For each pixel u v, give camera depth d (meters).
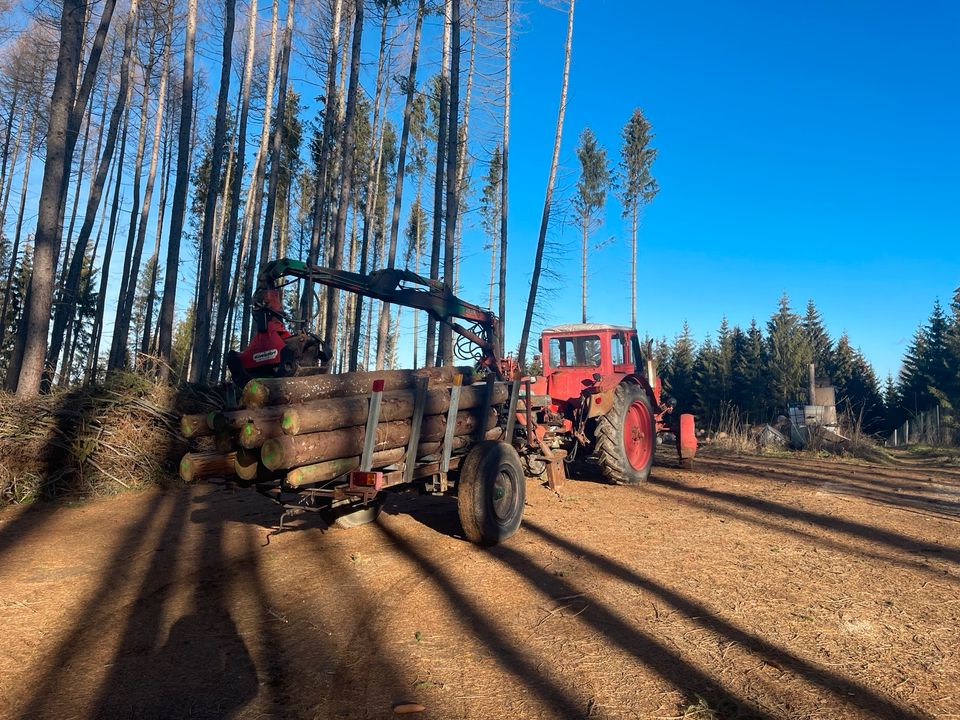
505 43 18.02
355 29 14.64
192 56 13.13
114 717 2.55
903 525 5.68
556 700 2.64
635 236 30.77
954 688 2.72
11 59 18.61
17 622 3.58
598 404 7.40
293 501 4.98
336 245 14.48
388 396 4.57
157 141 19.50
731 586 4.01
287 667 2.98
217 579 4.30
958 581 4.11
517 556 4.73
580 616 3.54
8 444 6.95
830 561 4.55
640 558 4.64
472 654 3.09
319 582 4.20
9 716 2.57
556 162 18.05
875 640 3.21
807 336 41.25
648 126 30.69
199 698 2.70
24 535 5.62
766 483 8.12
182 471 4.05
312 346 6.02
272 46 18.00
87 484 7.33
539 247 18.11
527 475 7.12
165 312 12.48
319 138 19.44
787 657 3.02
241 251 21.50
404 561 4.63
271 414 3.90
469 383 5.98
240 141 17.58
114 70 20.34
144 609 3.77
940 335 36.50
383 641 3.26
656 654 3.05
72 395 7.84
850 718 2.48
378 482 4.22
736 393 39.31
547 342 8.73
